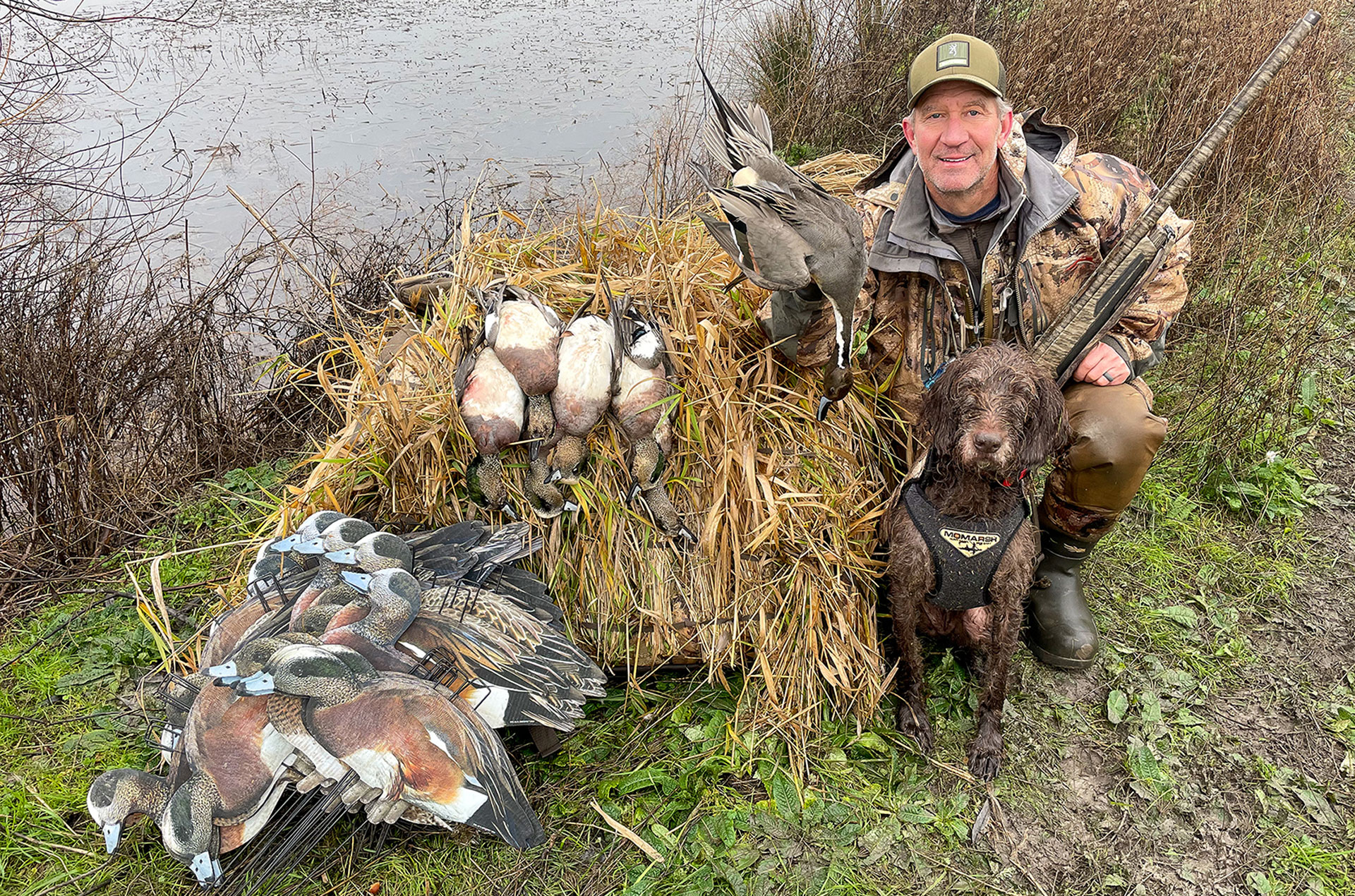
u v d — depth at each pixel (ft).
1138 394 5.64
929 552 5.26
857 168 8.27
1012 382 4.89
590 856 4.95
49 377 7.41
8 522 7.54
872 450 6.12
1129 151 9.96
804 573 5.62
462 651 4.96
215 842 4.56
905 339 6.04
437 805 4.60
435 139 12.44
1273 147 9.84
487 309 5.22
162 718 5.51
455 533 5.37
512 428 5.08
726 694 5.75
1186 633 6.29
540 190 10.98
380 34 16.29
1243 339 8.27
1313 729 5.66
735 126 4.85
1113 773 5.45
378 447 5.56
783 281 4.87
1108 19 10.63
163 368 8.18
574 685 5.14
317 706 4.52
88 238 9.41
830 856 4.97
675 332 5.73
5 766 5.45
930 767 5.47
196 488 8.07
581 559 5.64
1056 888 4.88
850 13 12.97
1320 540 6.98
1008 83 10.22
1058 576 6.03
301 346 8.74
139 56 14.92
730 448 5.61
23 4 9.67
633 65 14.69
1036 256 5.73
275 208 10.89
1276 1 10.71
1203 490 7.39
